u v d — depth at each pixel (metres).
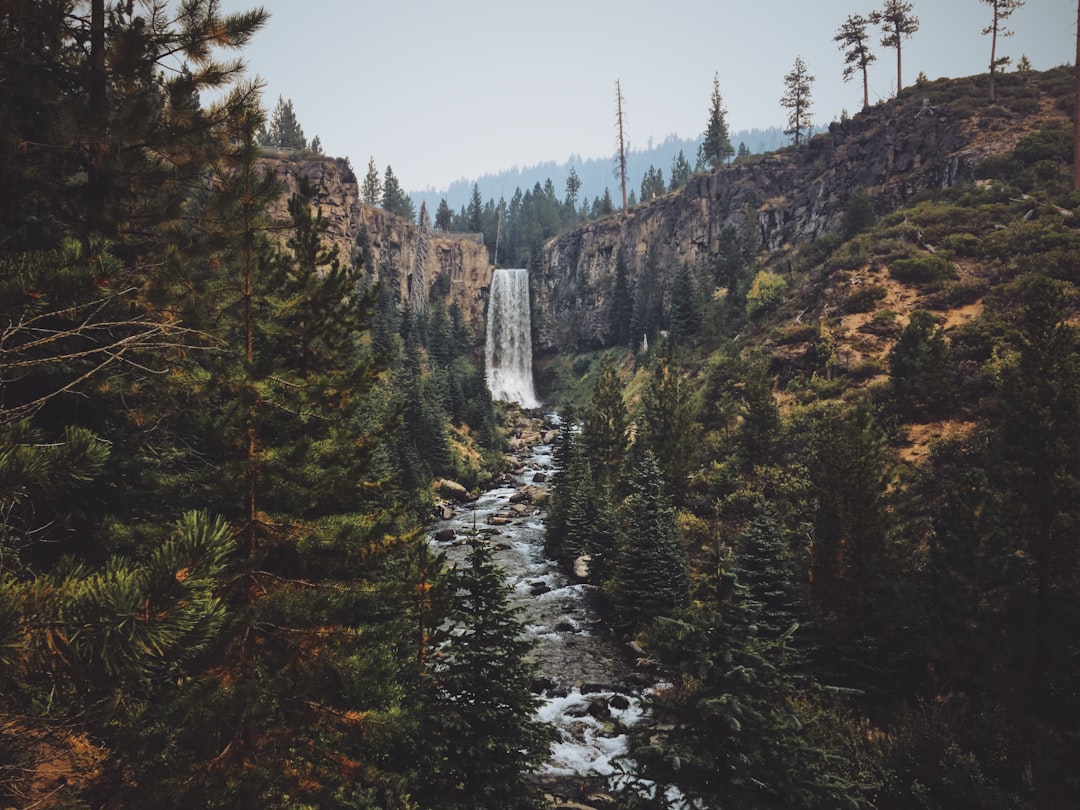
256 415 8.09
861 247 52.44
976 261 44.62
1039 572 17.47
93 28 9.69
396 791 9.66
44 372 7.08
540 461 75.31
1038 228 43.25
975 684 17.36
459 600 12.98
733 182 98.44
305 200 10.36
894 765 15.76
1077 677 15.38
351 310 10.37
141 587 3.20
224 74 10.14
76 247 5.36
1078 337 28.78
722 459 40.81
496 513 51.94
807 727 12.20
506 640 12.74
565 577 36.94
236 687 6.81
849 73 87.56
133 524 8.34
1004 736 15.16
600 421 48.22
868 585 19.67
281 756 7.52
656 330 96.31
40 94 8.69
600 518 35.84
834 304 47.41
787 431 37.66
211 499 8.21
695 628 12.52
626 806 12.20
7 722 4.28
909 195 66.94
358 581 8.86
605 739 20.33
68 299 5.10
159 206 9.75
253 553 7.92
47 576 3.43
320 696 7.94
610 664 25.92
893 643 19.23
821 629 20.41
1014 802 13.47
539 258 135.75
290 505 8.66
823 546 20.72
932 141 68.44
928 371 34.34
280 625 7.86
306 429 9.24
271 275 10.53
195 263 9.89
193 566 3.33
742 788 11.52
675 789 14.09
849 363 40.78
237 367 8.05
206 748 6.41
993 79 68.94
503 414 92.31
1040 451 17.05
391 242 104.06
